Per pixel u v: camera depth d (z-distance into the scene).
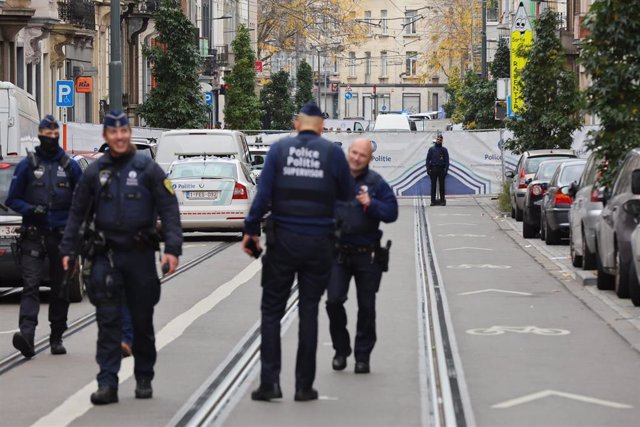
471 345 31.52
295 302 40.03
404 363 28.81
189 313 37.44
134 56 137.25
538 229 66.31
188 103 119.81
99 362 24.33
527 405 24.14
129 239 24.14
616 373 27.48
